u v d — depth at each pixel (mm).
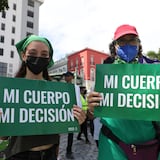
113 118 2732
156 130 2752
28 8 62469
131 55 2861
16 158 2498
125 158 2660
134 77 2725
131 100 2705
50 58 2828
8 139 2639
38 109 2535
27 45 2668
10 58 58688
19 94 2490
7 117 2416
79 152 7969
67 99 2682
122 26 2943
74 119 2666
